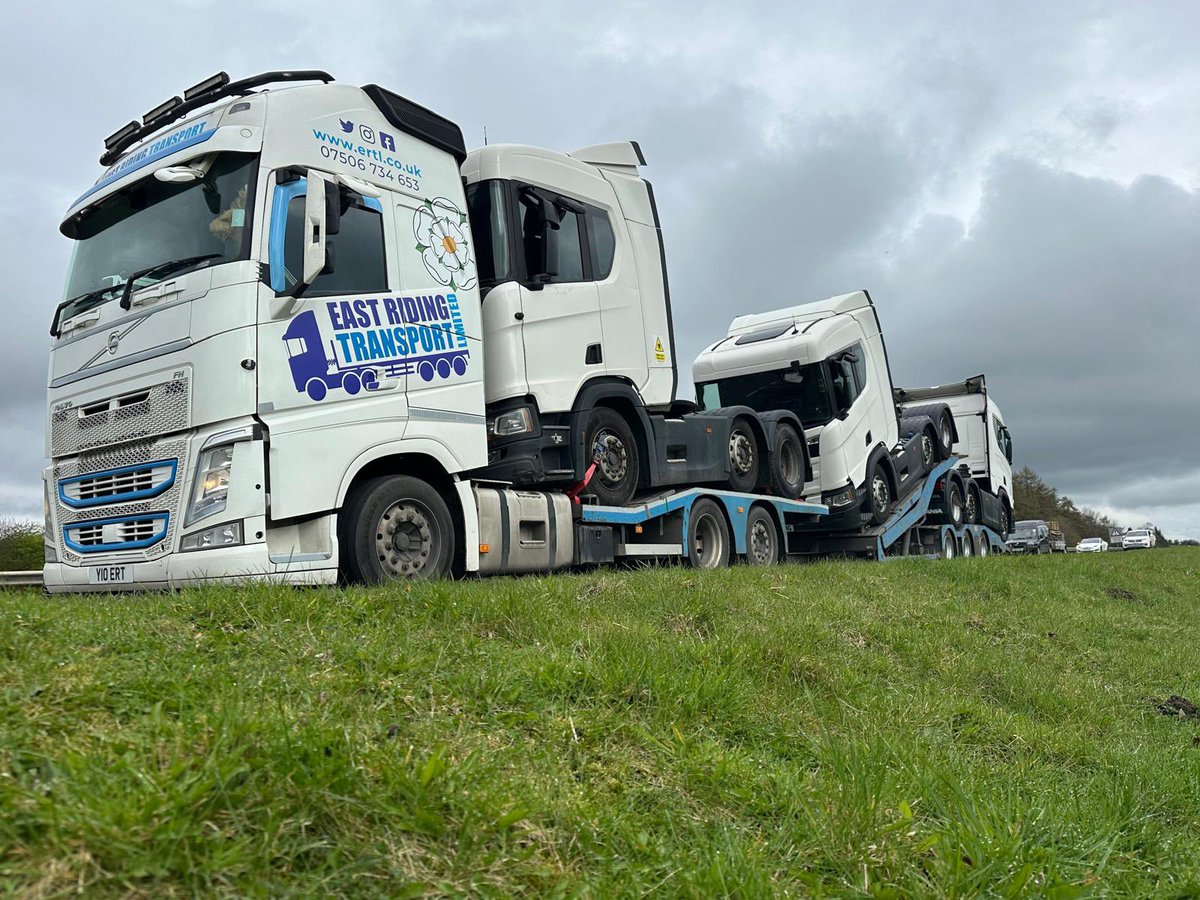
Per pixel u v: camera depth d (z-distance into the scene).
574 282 9.04
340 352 6.75
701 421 10.92
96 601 5.28
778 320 16.22
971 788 4.16
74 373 7.07
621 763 3.73
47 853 2.11
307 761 2.71
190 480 6.28
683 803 3.56
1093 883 3.33
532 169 8.84
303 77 7.35
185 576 6.24
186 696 3.22
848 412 15.29
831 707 5.34
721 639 5.79
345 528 6.78
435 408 7.35
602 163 10.02
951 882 3.10
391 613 5.19
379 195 7.29
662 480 10.02
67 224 7.45
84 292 7.19
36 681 3.15
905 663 6.96
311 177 6.44
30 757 2.53
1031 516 87.88
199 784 2.42
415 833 2.65
